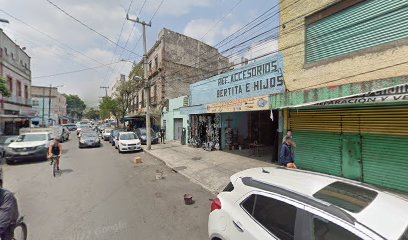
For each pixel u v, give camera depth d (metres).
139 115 30.11
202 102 16.27
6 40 24.64
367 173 6.93
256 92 10.93
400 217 2.17
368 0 6.74
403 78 5.17
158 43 25.30
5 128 24.69
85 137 20.50
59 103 64.69
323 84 7.95
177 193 7.27
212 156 13.02
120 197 6.91
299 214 2.42
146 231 4.79
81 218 5.45
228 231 3.06
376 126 6.69
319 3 8.05
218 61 29.00
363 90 5.94
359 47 6.98
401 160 6.16
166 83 24.31
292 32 9.10
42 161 13.37
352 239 1.99
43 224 5.14
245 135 15.70
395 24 6.16
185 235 4.62
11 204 3.18
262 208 2.82
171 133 22.69
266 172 3.47
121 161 13.19
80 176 9.62
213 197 6.89
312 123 8.61
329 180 3.00
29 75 32.69
